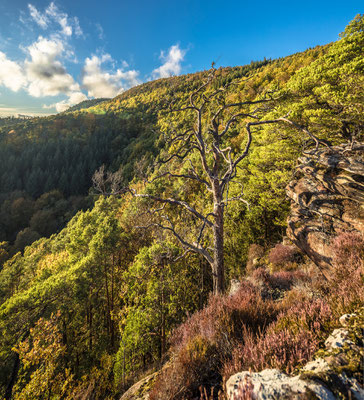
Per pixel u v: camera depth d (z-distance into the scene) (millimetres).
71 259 30000
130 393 3930
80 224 36156
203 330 3928
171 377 2816
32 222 85625
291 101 13000
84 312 28609
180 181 30375
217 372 2971
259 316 4156
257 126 19984
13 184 113062
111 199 46250
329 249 6375
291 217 8641
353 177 7023
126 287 20922
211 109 10469
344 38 12039
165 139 10953
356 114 10781
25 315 20406
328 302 3615
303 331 2803
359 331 2393
